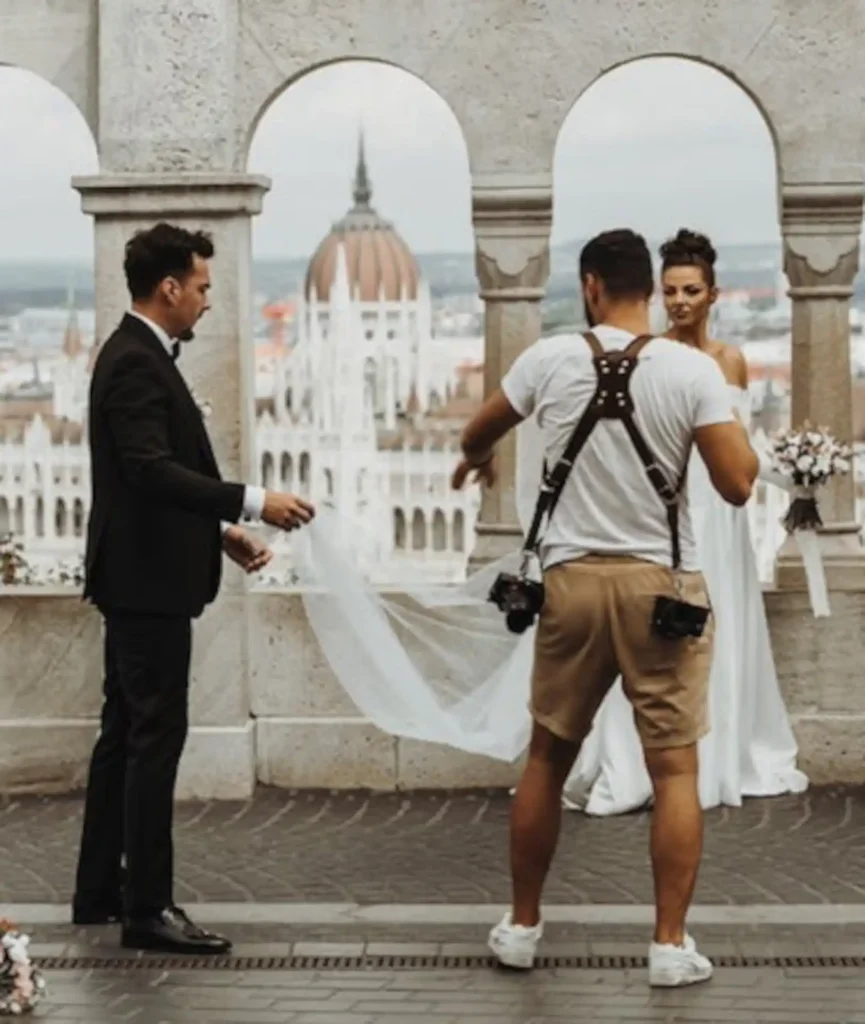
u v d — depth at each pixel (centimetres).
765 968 768
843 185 1061
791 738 1054
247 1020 718
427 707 903
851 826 985
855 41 1057
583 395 743
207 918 838
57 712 1077
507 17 1062
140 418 788
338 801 1051
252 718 1072
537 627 764
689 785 749
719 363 1012
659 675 744
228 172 1057
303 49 1062
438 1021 715
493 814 1021
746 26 1058
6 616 1075
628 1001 734
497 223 1069
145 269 800
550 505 754
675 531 745
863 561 1068
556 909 841
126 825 801
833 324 1070
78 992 749
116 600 801
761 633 1044
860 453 1072
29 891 885
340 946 798
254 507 785
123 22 1055
